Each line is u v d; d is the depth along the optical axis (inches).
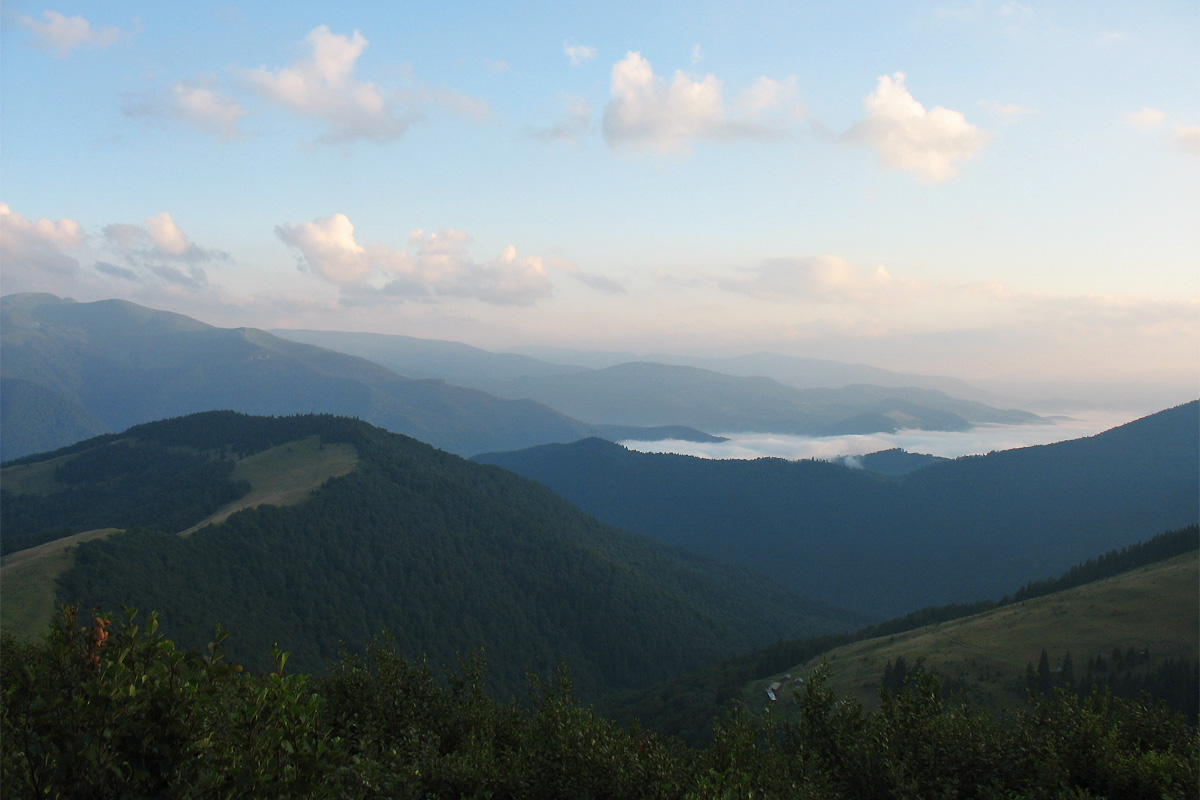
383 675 630.5
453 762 515.2
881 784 509.0
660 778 470.0
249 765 293.4
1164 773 508.1
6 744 267.4
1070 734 554.6
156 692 286.0
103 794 273.0
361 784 397.1
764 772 468.8
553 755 512.7
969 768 517.0
